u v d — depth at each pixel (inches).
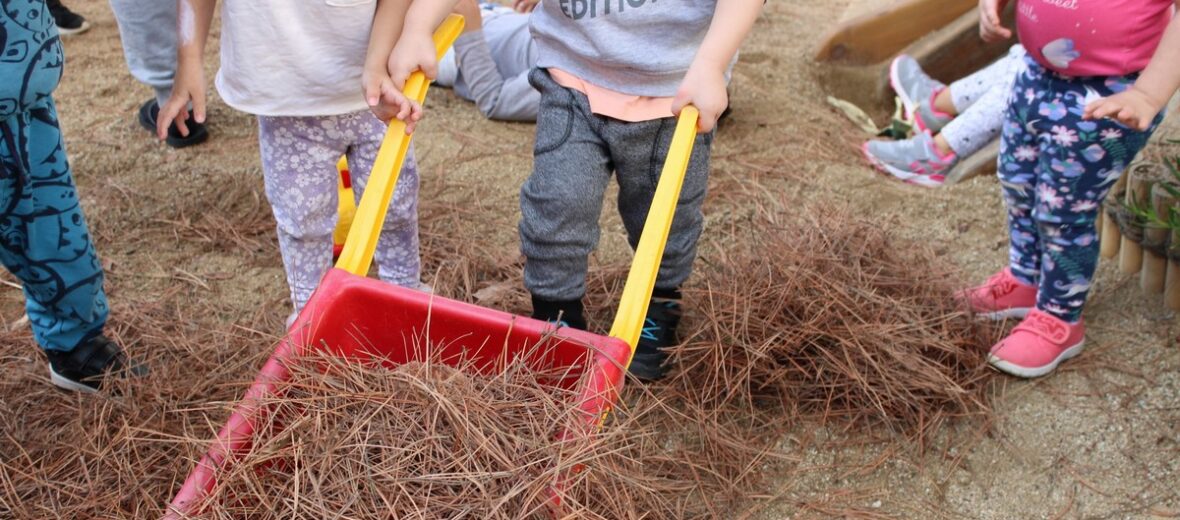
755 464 90.8
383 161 74.9
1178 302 107.6
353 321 72.9
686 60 81.6
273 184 92.0
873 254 109.3
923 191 134.6
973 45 163.9
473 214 127.8
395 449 64.9
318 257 97.4
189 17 84.8
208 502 61.6
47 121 79.2
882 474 90.7
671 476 88.8
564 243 85.4
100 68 165.6
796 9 197.9
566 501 65.2
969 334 103.2
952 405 96.2
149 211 127.9
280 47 83.0
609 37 80.8
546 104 84.8
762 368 96.0
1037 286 106.1
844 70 170.9
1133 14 83.0
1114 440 93.5
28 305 89.6
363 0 82.7
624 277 113.3
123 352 96.8
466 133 148.6
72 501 81.8
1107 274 114.9
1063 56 87.0
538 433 66.5
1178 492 87.8
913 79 155.9
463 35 147.6
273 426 66.8
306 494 63.9
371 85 79.4
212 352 100.7
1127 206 104.1
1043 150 92.8
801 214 123.0
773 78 167.6
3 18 69.7
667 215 69.6
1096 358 103.1
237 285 114.8
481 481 63.3
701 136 86.8
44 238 83.0
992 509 87.4
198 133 143.3
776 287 100.0
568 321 90.0
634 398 96.2
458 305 70.7
